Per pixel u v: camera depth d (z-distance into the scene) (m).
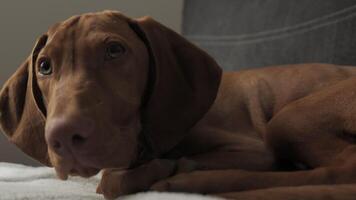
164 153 1.09
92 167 0.89
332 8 1.60
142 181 0.95
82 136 0.83
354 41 1.52
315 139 1.07
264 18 1.83
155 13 2.40
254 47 1.85
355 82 1.08
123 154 0.92
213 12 2.05
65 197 0.97
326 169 0.94
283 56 1.74
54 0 2.22
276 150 1.14
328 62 1.58
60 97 0.88
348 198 0.81
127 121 0.96
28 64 1.13
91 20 1.01
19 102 1.13
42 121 1.08
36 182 1.20
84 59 0.94
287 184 0.92
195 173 0.94
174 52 1.08
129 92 0.97
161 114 1.04
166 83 1.04
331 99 1.08
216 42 2.00
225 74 1.37
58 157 0.88
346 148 1.03
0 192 0.97
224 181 0.91
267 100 1.29
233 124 1.25
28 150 1.10
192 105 1.07
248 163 1.10
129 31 1.03
